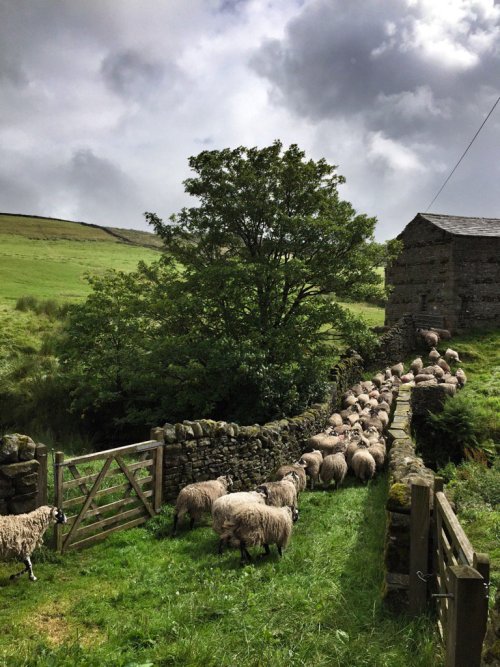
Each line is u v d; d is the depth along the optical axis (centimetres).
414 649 489
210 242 1811
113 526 866
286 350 1670
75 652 494
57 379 1836
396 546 577
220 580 665
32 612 585
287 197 1811
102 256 7844
